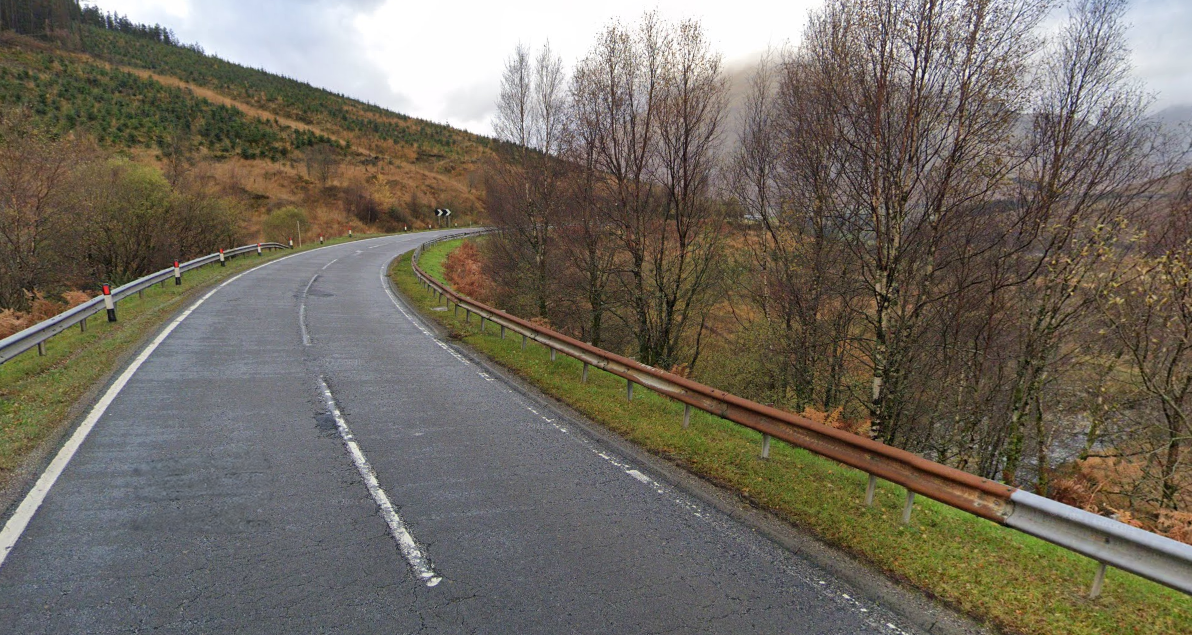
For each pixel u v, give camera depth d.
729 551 4.51
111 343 10.16
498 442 6.62
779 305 16.38
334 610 3.49
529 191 21.28
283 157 74.00
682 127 14.36
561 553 4.31
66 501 4.64
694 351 22.33
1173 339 11.49
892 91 8.16
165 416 6.78
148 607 3.42
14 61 68.56
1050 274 11.57
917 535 4.91
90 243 24.03
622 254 19.02
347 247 39.06
